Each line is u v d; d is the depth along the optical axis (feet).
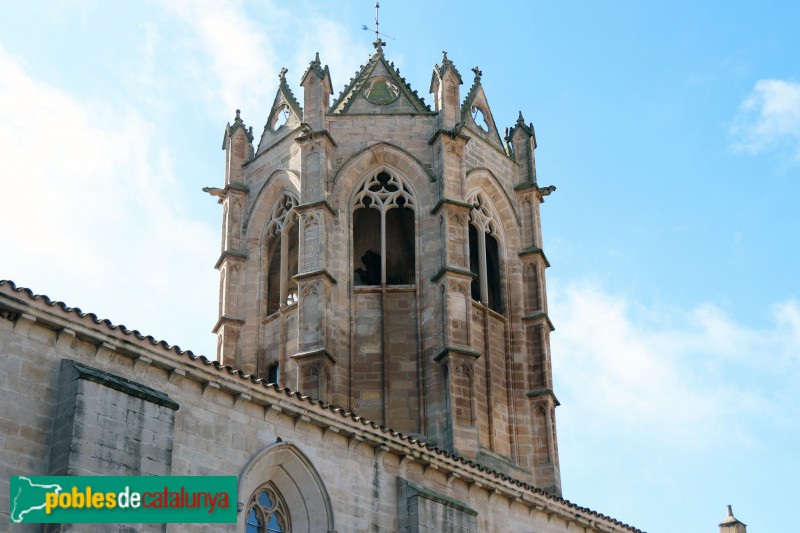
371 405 166.61
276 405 123.03
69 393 106.73
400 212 184.75
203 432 116.98
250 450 120.26
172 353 115.65
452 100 184.03
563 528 148.97
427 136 183.11
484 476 140.36
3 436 102.83
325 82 183.73
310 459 125.08
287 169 184.75
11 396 104.42
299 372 165.07
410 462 134.31
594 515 151.53
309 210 174.50
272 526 123.75
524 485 144.36
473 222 182.60
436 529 130.62
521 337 180.24
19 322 106.83
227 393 120.16
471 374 165.17
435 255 174.40
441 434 162.71
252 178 190.49
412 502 130.52
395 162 181.68
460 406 162.71
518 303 182.70
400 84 189.06
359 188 180.45
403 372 168.55
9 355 105.50
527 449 172.65
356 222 182.70
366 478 129.80
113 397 108.47
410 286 173.17
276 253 185.16
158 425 111.04
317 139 179.22
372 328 171.01
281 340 174.91
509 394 175.42
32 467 103.86
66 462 103.50
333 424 127.44
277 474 124.57
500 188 188.24
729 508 191.31
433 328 169.68
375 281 181.06
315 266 171.01
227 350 178.60
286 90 194.18
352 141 182.39
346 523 125.90
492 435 169.27
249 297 182.09
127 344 112.68
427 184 179.01
